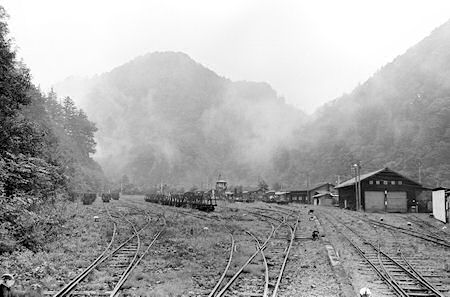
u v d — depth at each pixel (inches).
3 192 748.6
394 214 1974.7
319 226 1171.9
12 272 480.4
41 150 1083.3
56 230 817.5
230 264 572.1
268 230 1051.9
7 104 932.0
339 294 422.3
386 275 506.6
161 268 555.5
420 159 4392.2
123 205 2182.6
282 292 430.3
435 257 655.1
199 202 1883.6
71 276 490.6
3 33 895.1
